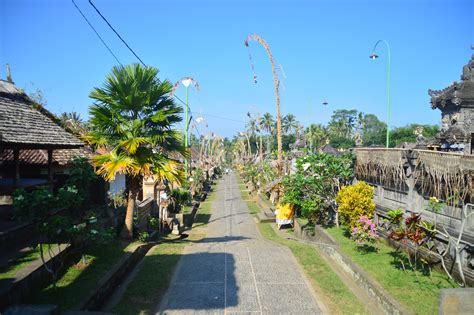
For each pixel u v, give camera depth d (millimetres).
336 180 16312
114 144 12836
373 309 8164
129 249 11578
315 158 17016
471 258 8594
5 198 12328
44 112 13695
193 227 21484
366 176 15117
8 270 7609
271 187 24469
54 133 12062
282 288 9383
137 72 12703
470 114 16109
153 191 19797
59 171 16734
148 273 10492
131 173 12562
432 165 9992
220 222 23328
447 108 17062
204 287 9414
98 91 12602
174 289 9250
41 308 6191
